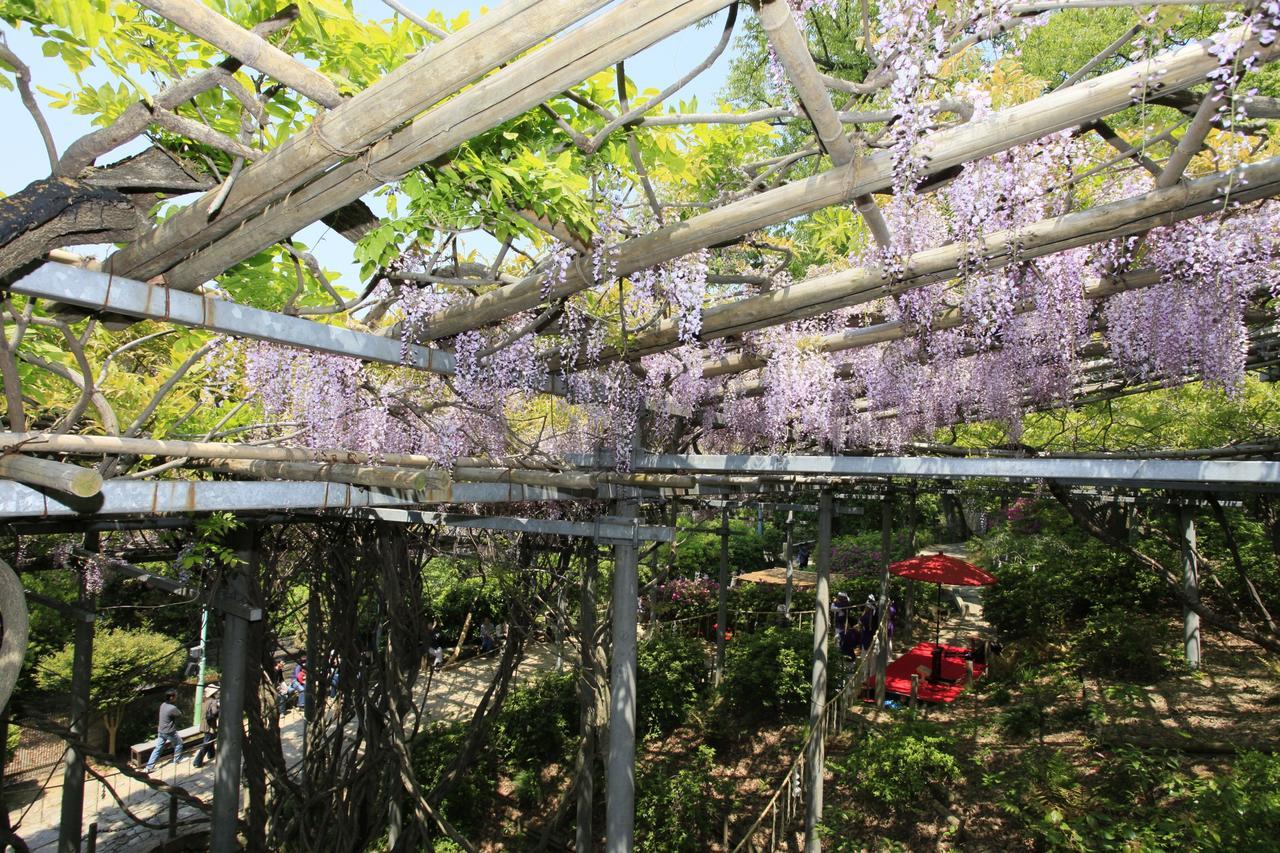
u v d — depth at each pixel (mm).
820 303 2512
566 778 6898
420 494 2883
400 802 4879
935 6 1559
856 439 5363
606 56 1122
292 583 5234
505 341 2971
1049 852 4184
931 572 8242
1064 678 6691
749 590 12992
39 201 1360
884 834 5238
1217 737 5398
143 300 1738
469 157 1901
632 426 4090
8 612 1416
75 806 4875
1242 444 3762
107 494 1885
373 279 2406
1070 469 3379
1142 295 3115
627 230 2309
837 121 1502
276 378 3137
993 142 1537
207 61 1703
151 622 9320
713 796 6188
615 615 3889
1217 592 7984
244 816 6078
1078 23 6199
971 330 3545
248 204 1463
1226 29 1383
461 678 9883
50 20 1405
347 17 1415
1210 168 2236
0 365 1706
